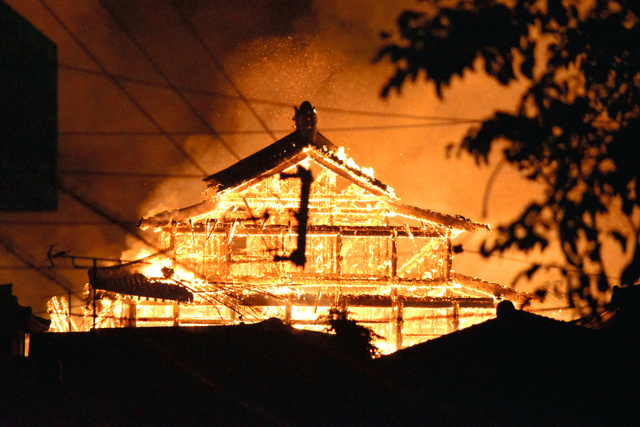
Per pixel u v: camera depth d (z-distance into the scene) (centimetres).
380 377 4288
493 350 4294
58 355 4975
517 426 3656
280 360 4675
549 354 4222
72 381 4741
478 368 4169
